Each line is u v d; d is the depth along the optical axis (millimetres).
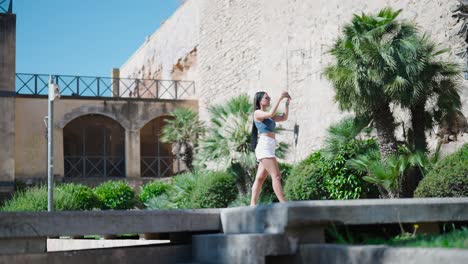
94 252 6195
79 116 25828
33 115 24406
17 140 24078
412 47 10633
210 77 26188
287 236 5250
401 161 10562
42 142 24391
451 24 12375
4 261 5828
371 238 5828
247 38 22734
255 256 5184
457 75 11227
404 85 10508
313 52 18078
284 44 19797
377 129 11266
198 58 27594
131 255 6324
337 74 11078
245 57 22859
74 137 29047
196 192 15875
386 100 11016
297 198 12562
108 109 25578
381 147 11211
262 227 5566
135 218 6262
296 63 19000
